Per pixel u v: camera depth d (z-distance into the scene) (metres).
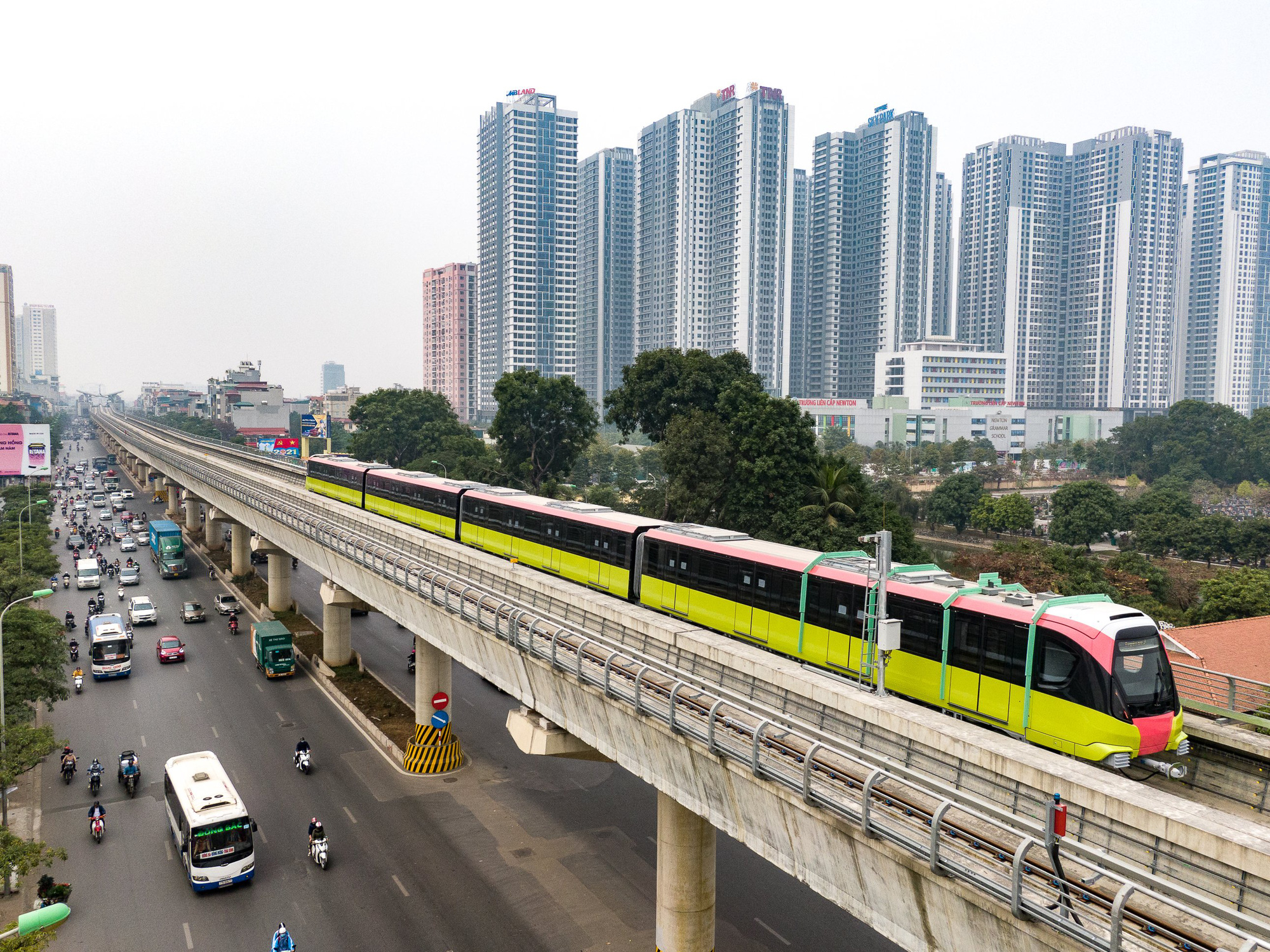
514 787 37.69
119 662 51.88
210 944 26.23
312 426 155.62
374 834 33.31
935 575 23.33
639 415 68.81
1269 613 50.56
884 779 16.39
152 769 39.50
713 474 54.75
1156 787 17.97
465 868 30.80
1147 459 151.00
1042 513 124.69
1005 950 12.92
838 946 26.16
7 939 20.86
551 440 87.06
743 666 21.66
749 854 32.31
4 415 176.88
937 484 151.12
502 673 28.92
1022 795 14.83
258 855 31.66
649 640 25.22
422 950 25.97
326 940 26.45
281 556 67.12
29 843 27.81
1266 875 11.20
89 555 91.00
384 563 37.84
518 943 26.36
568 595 29.23
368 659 55.97
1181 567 76.00
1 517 91.06
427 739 39.44
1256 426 142.25
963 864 13.12
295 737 43.38
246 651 58.53
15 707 36.72
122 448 175.00
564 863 31.14
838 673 24.20
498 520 43.12
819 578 25.03
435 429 110.94
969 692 20.48
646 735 21.30
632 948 26.17
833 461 52.53
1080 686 17.97
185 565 82.31
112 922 27.47
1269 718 21.92
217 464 83.62
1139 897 12.45
